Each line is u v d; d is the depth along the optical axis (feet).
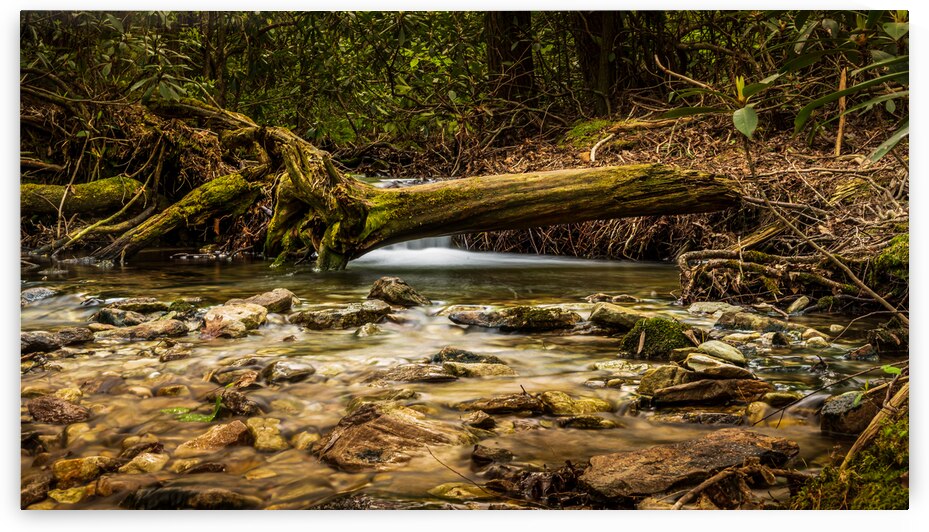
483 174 25.53
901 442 5.75
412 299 13.38
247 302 12.64
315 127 28.55
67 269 18.17
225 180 21.18
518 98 31.63
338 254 17.84
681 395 8.08
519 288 15.49
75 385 8.67
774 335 10.63
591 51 32.07
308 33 27.81
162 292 14.65
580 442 6.96
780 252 15.70
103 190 21.71
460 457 6.64
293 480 6.25
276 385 8.71
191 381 8.89
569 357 9.96
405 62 31.60
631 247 20.42
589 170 15.74
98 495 6.10
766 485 5.95
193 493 5.88
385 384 8.70
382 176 27.81
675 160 22.47
